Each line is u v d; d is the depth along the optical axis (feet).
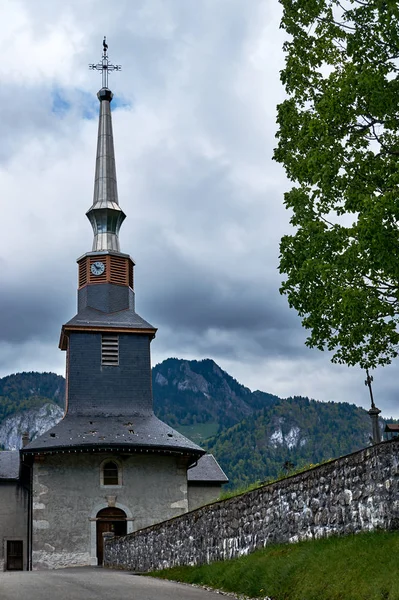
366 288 58.13
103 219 142.00
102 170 146.20
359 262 56.03
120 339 131.85
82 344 130.21
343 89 54.85
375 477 40.29
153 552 73.00
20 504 134.10
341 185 58.29
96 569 86.94
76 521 115.85
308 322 61.00
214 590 48.14
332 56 62.80
